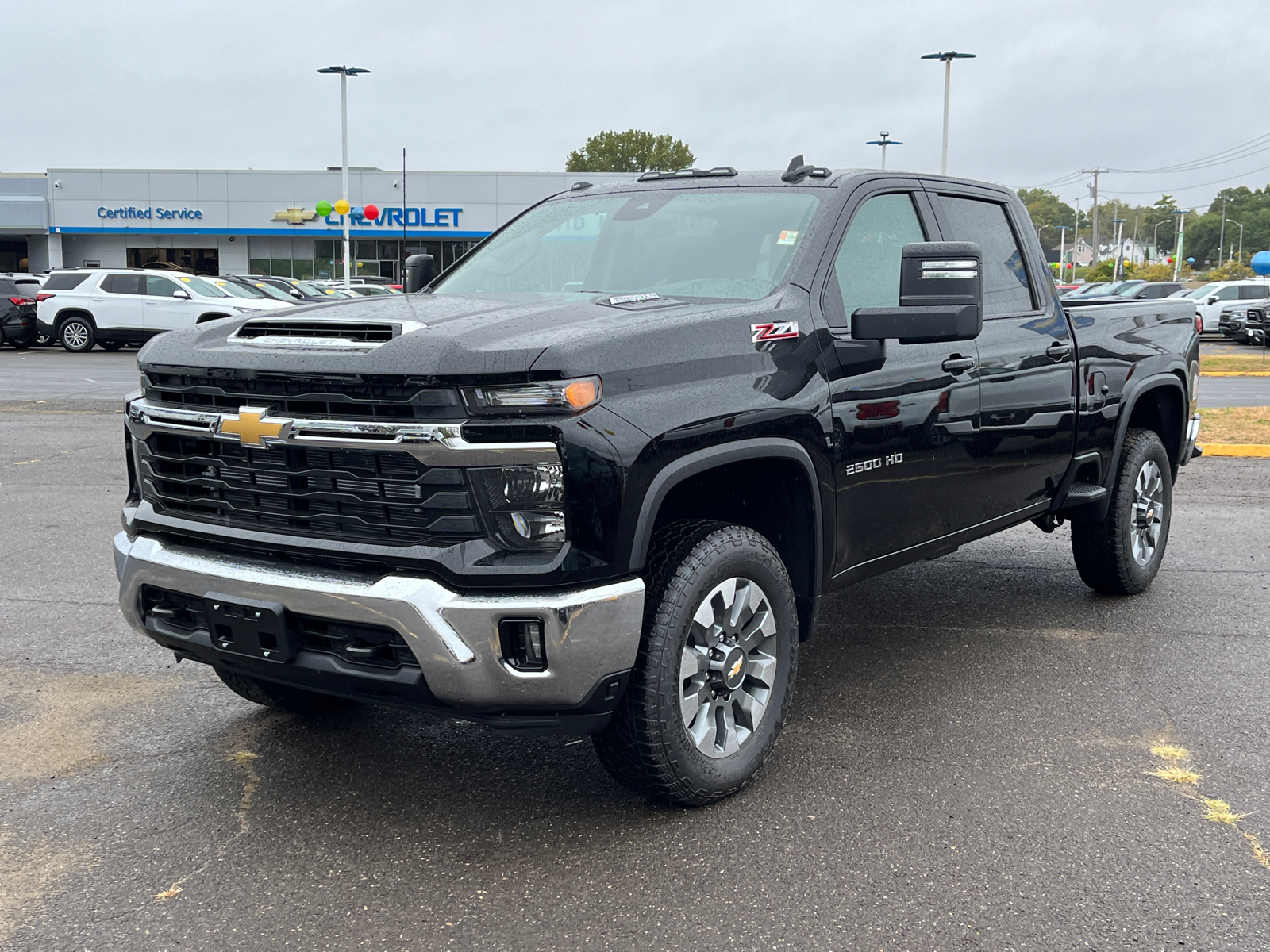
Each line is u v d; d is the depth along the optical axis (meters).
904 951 2.62
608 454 2.89
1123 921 2.75
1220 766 3.67
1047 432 4.78
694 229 4.06
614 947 2.65
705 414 3.13
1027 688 4.43
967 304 3.47
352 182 48.59
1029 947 2.63
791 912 2.79
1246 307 31.92
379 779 3.60
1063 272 102.81
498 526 2.84
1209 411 13.00
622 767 3.21
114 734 3.95
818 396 3.56
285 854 3.11
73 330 24.64
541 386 2.82
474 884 2.94
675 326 3.20
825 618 5.43
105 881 2.96
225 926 2.74
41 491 8.46
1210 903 2.83
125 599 3.39
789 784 3.54
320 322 3.16
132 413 3.41
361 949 2.65
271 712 4.18
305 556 3.04
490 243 4.71
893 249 4.18
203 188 48.72
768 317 3.48
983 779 3.57
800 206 3.97
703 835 3.20
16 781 3.57
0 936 2.69
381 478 2.91
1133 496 5.50
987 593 5.88
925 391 4.02
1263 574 6.19
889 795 3.46
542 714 2.95
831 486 3.64
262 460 3.09
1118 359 5.30
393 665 2.93
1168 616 5.43
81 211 48.94
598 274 4.11
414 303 3.62
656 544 3.23
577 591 2.87
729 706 3.41
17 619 5.27
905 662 4.75
